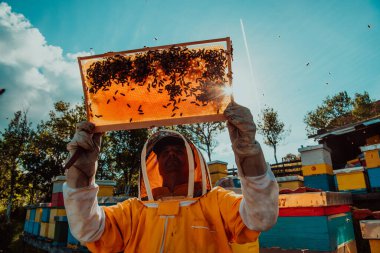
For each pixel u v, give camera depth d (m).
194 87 1.83
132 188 19.31
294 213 3.43
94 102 1.90
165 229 1.68
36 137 20.92
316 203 3.20
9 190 20.73
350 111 33.38
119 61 1.87
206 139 19.52
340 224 3.62
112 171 19.47
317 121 34.50
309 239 3.27
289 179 8.63
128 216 1.90
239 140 1.42
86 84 1.92
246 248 3.31
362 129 13.77
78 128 1.68
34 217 11.27
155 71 1.88
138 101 1.88
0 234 12.34
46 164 19.84
